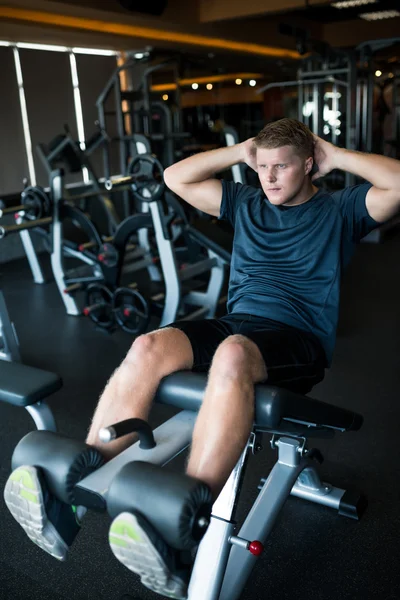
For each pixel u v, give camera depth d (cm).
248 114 816
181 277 318
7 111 539
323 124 632
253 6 590
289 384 126
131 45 638
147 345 114
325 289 137
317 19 804
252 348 111
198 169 147
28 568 150
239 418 98
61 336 329
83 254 365
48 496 97
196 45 691
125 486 88
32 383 145
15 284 447
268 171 131
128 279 447
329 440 209
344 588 140
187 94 745
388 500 174
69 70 605
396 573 144
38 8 471
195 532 85
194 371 122
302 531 160
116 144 687
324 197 140
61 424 227
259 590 140
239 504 175
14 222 530
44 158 459
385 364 277
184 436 110
